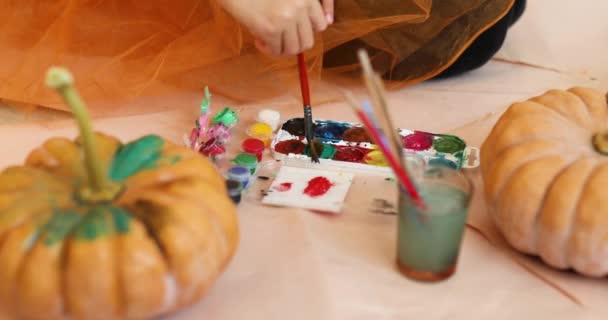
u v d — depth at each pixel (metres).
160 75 1.37
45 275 0.68
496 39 1.50
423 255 0.83
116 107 1.33
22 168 0.78
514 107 0.96
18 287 0.69
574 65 1.71
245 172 1.03
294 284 0.83
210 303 0.81
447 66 1.45
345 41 1.38
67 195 0.75
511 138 0.90
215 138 1.14
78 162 0.79
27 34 1.36
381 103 0.74
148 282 0.69
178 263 0.70
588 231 0.79
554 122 0.91
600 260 0.81
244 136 1.22
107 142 0.83
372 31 1.39
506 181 0.87
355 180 1.06
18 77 1.31
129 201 0.74
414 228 0.82
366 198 1.01
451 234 0.82
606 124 0.92
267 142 1.17
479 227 0.96
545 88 1.55
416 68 1.46
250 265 0.87
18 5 1.33
